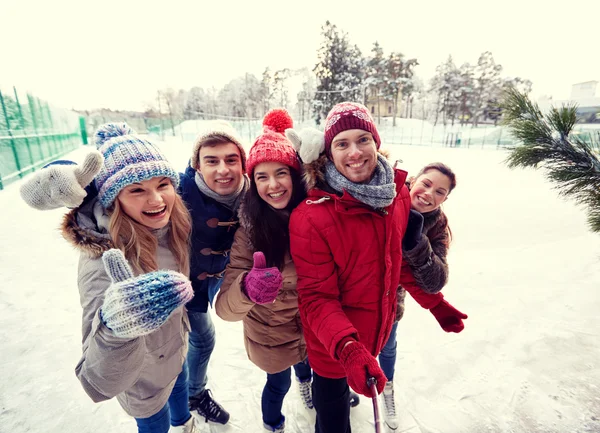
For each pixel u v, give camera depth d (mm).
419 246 1492
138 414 1295
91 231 1063
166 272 909
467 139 27547
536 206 6641
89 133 39906
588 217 1329
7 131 9289
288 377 1673
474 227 5344
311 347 1393
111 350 890
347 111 1253
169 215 1212
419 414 1845
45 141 13172
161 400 1333
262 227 1377
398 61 39375
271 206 1430
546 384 1943
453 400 1913
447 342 2428
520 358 2172
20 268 3852
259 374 2227
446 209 6535
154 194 1127
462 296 3057
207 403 1838
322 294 1309
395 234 1386
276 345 1564
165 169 1138
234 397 2025
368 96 41406
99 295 1022
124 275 882
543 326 2471
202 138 1529
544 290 3014
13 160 9406
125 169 1066
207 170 1517
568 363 2086
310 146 1295
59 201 928
